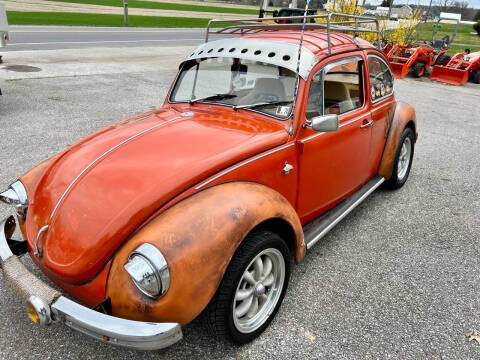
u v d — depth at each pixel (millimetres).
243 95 3160
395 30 17906
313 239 3129
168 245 2014
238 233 2182
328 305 2971
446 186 5297
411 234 4051
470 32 39344
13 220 2691
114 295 2070
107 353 2496
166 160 2461
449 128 8164
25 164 5094
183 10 49281
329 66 3158
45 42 16328
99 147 2742
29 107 7723
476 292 3193
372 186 4238
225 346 2562
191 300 2033
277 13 15875
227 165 2479
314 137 3053
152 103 8484
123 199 2238
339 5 14938
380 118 4086
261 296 2629
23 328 2664
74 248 2180
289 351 2543
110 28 23781
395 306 2990
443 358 2537
